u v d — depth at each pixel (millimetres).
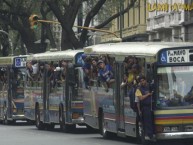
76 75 46031
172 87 33469
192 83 33594
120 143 37375
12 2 83625
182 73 33625
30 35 89000
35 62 54312
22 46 111625
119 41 46781
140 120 34562
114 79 38812
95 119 42562
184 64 33625
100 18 98312
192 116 33281
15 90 60281
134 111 35062
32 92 55250
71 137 43406
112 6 90312
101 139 40906
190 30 81688
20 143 39250
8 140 41781
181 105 33312
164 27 88750
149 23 96812
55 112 49406
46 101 51469
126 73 36875
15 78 60250
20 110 60188
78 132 48438
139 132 35344
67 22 76688
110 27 113812
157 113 33219
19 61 60031
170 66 33531
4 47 108312
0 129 54312
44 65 52062
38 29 109250
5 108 61906
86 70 43938
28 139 42375
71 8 77000
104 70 40062
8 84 60656
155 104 33344
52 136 44750
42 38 89500
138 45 36719
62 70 47500
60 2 77625
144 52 34719
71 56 46188
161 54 33438
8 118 61094
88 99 44000
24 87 58156
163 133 33062
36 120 54000
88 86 43938
